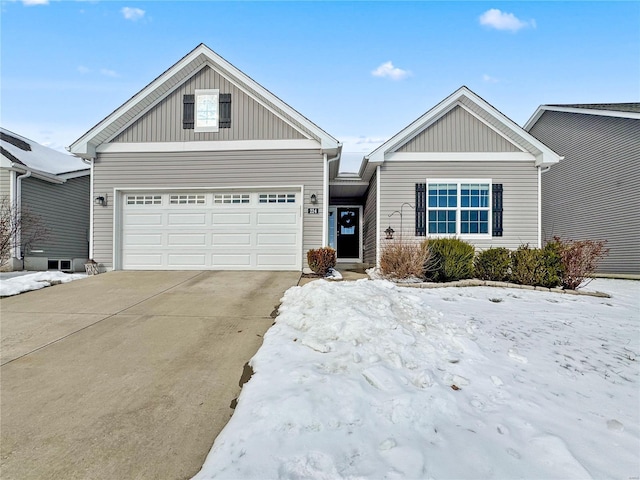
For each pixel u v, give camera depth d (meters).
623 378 3.06
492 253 7.88
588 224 12.81
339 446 2.07
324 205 9.19
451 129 9.87
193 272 8.74
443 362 3.22
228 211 9.33
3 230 10.34
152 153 9.39
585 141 12.97
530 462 1.99
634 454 2.08
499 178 9.81
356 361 3.08
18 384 3.09
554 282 7.09
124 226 9.43
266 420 2.29
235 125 9.37
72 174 13.23
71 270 12.12
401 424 2.29
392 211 9.84
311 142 9.26
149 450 2.25
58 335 4.29
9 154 11.70
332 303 4.40
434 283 7.35
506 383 2.91
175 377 3.21
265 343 3.73
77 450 2.25
